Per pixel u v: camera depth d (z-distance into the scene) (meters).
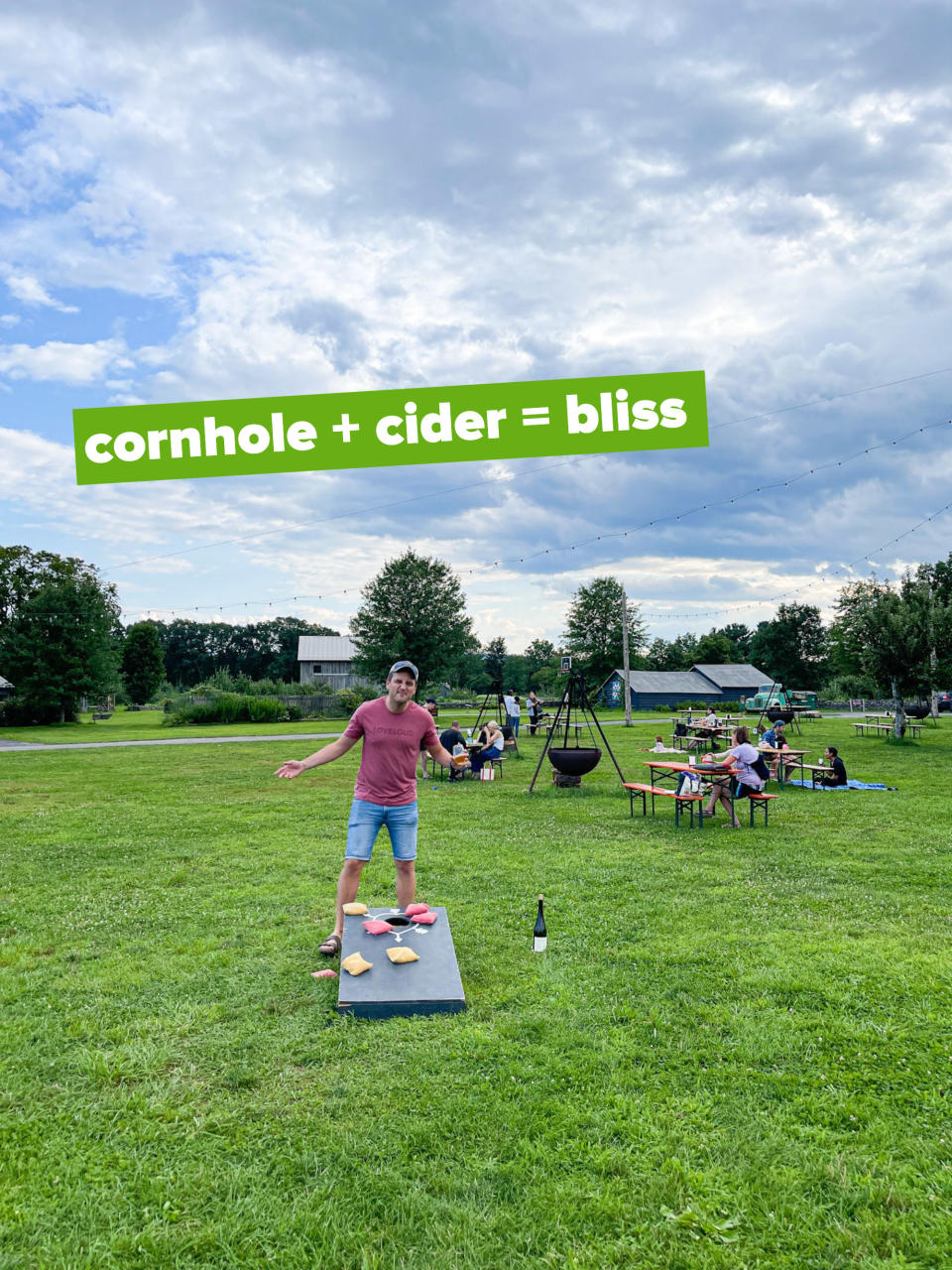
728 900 7.08
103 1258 2.72
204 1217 2.94
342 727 39.22
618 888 7.48
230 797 14.09
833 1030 4.43
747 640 122.94
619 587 71.75
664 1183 3.10
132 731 38.03
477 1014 4.66
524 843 9.55
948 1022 4.52
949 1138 3.41
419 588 53.88
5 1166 3.23
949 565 32.12
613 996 4.91
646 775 16.75
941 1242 2.80
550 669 76.50
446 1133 3.45
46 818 11.80
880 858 8.78
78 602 47.53
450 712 50.84
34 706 46.28
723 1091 3.79
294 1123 3.54
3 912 6.83
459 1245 2.78
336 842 9.78
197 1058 4.14
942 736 26.48
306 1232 2.84
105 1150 3.35
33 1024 4.55
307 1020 4.56
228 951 5.78
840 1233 2.84
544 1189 3.07
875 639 24.12
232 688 56.28
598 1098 3.72
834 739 25.52
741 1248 2.78
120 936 6.16
